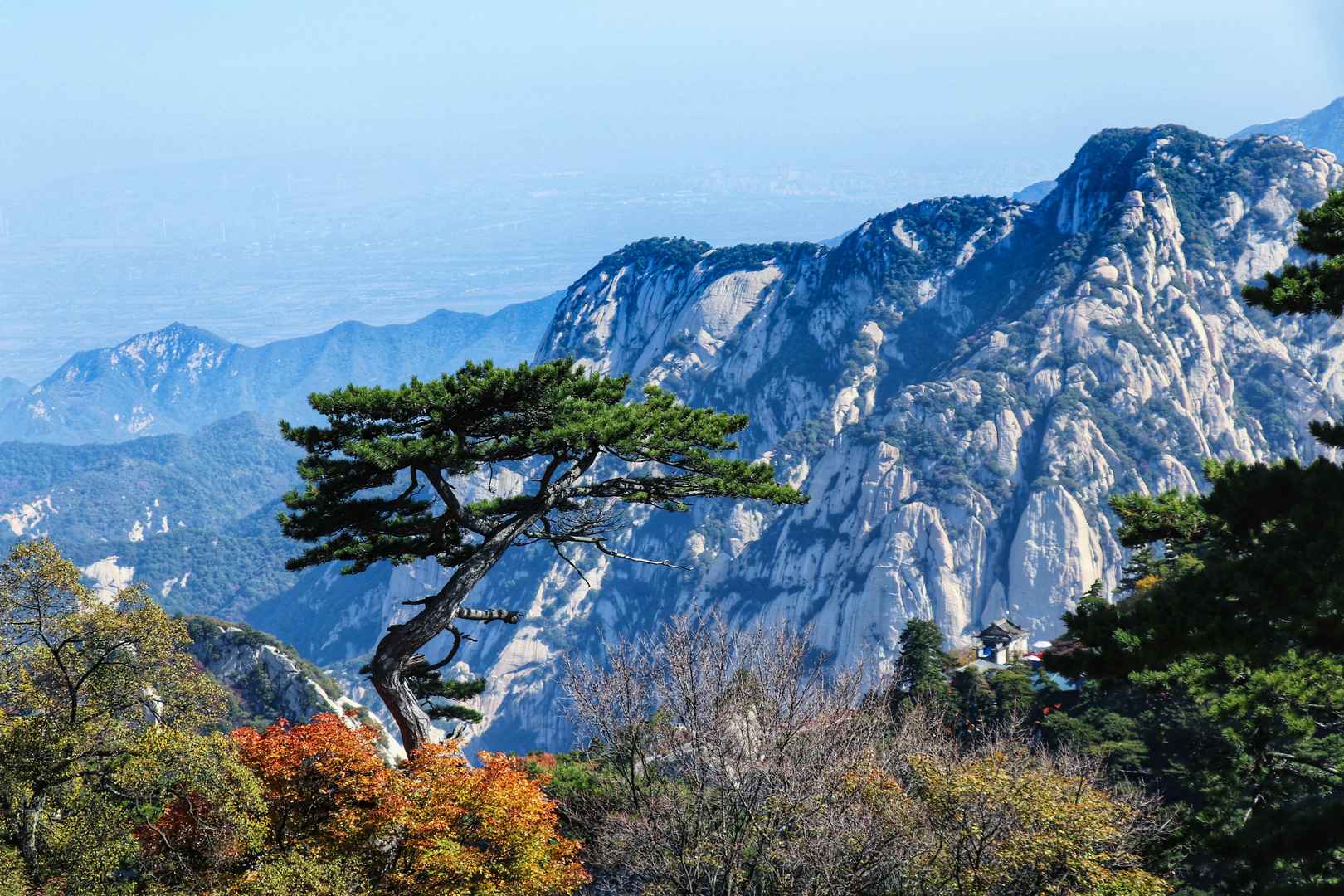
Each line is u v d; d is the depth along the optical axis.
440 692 26.16
